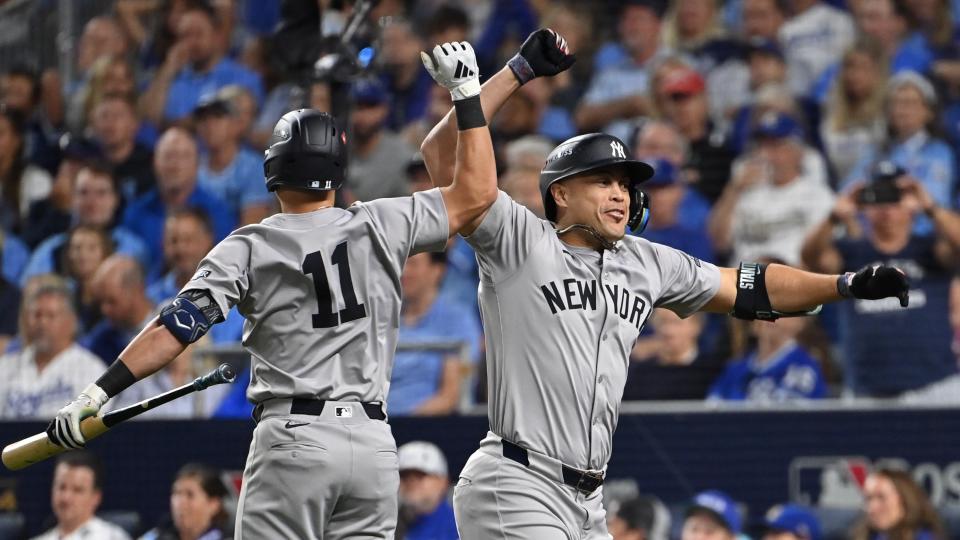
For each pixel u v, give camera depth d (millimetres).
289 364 15391
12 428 30500
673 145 38500
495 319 16578
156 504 29906
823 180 37719
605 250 16891
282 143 15820
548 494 16234
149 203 39062
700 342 33188
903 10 40969
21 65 41219
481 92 16828
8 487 30203
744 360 32938
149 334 14875
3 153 39812
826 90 40156
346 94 25688
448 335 34375
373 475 15430
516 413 16297
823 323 33500
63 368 34969
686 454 29688
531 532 16094
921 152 38625
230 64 42312
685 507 29406
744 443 29734
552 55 17000
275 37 26562
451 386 31094
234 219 39250
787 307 17594
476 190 16016
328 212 15844
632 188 17344
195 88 42000
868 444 29625
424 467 28656
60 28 42062
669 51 41625
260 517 15320
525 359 16375
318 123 15906
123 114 40531
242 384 31594
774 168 37562
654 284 17109
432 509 28734
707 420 29766
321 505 15250
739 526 28234
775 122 37688
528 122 40000
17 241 38781
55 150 40250
